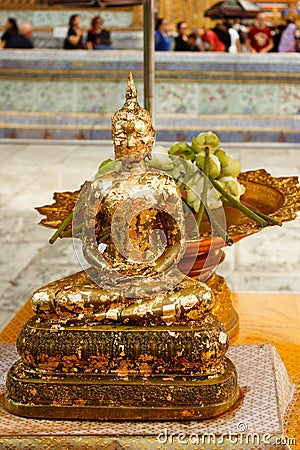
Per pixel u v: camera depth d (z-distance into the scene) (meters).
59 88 9.27
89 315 1.58
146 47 2.36
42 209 2.33
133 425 1.54
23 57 9.27
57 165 7.82
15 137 9.27
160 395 1.54
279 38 10.75
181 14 11.48
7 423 1.55
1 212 5.89
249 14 10.62
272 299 2.64
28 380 1.57
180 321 1.58
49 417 1.57
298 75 9.07
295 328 2.37
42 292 1.60
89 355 1.55
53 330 1.57
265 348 1.92
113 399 1.55
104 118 9.25
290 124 9.09
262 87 9.09
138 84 9.28
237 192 2.29
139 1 11.18
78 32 10.54
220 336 1.58
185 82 9.09
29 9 11.49
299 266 4.69
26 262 4.73
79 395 1.55
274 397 1.65
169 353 1.54
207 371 1.56
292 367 2.05
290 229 5.49
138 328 1.56
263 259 4.84
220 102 9.12
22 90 9.29
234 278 4.47
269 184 2.45
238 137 9.08
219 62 9.08
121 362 1.55
